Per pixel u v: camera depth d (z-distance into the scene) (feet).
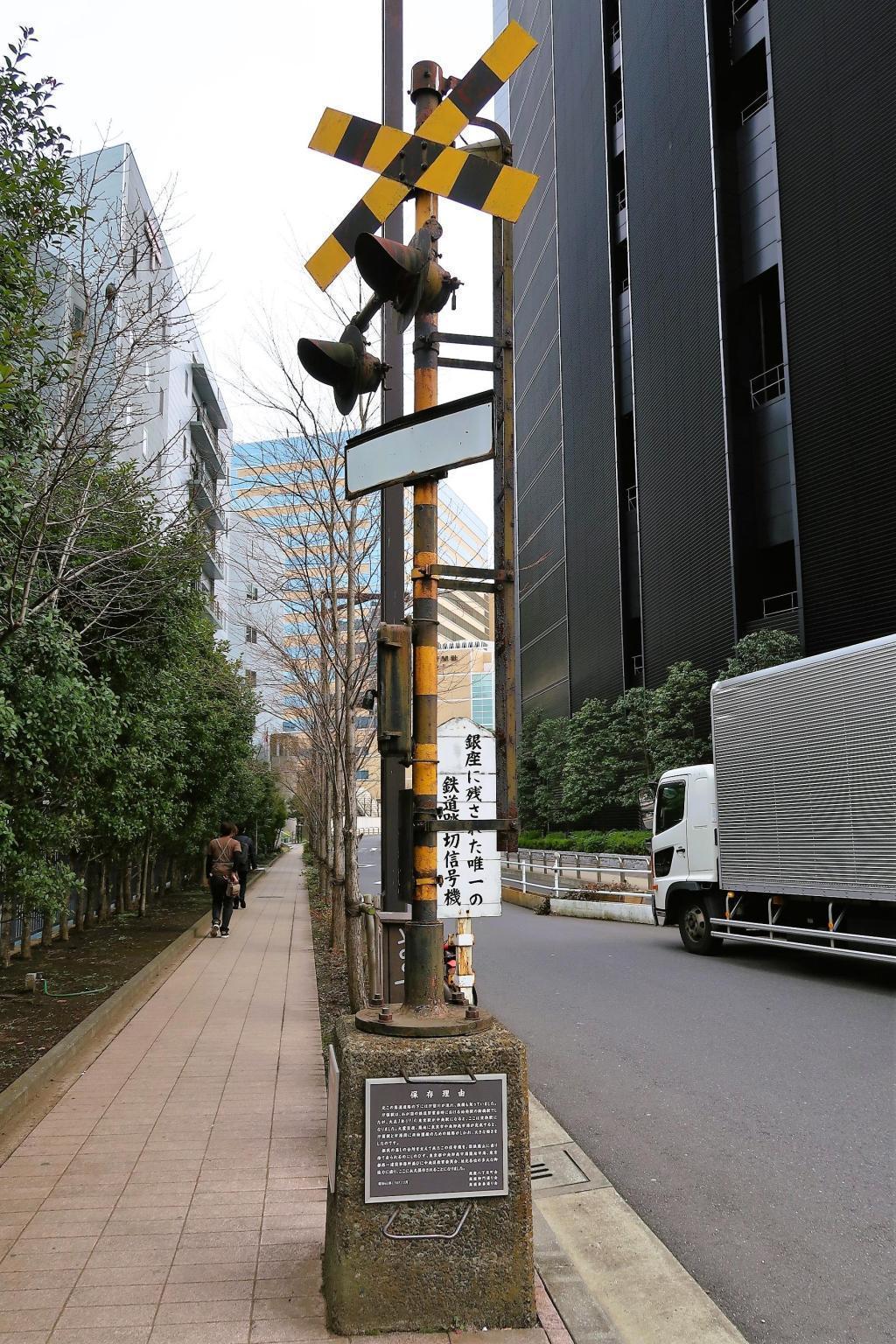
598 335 119.75
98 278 22.85
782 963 40.75
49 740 22.98
